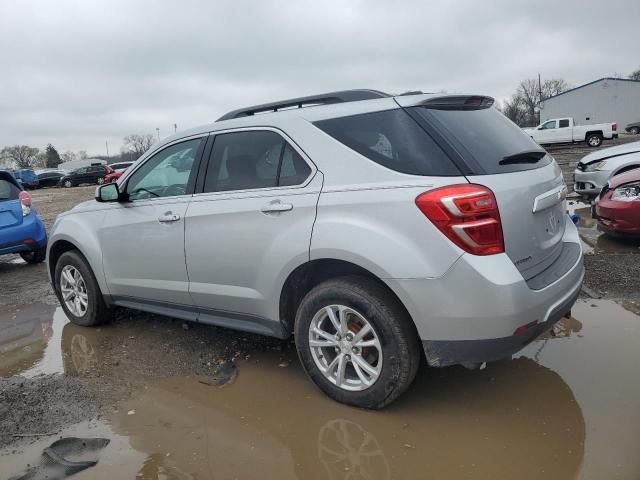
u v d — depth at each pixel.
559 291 2.86
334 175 2.96
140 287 4.11
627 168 7.94
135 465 2.64
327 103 3.41
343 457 2.61
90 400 3.36
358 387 2.99
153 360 3.93
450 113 3.00
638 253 5.87
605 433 2.65
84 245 4.45
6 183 7.59
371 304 2.81
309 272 3.17
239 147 3.49
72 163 47.38
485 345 2.62
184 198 3.72
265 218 3.19
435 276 2.61
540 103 56.66
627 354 3.48
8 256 9.27
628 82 51.41
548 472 2.39
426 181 2.67
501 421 2.83
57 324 5.00
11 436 2.97
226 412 3.11
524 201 2.79
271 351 3.97
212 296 3.58
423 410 2.99
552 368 3.38
